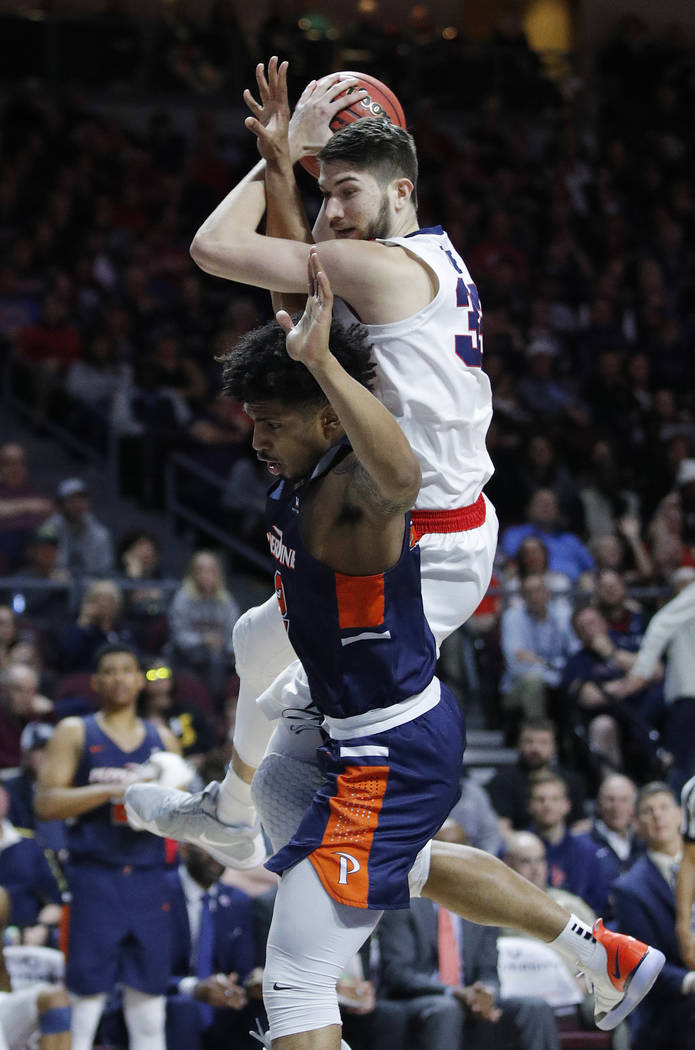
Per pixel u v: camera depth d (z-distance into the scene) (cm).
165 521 1499
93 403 1580
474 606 379
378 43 2164
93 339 1609
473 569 375
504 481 1445
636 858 867
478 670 1170
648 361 1842
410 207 379
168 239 1864
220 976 753
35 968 761
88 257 1770
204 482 1469
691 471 1470
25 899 810
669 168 2236
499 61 2244
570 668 1098
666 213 2122
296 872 349
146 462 1499
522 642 1142
